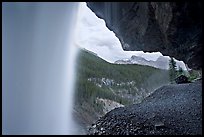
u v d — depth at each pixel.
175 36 46.06
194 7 40.19
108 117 38.22
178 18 41.78
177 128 31.55
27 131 64.38
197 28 44.19
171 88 59.47
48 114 69.06
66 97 75.56
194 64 58.12
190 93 51.94
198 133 30.19
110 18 53.31
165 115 36.28
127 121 34.59
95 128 36.62
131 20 49.53
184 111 38.16
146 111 39.06
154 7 43.00
